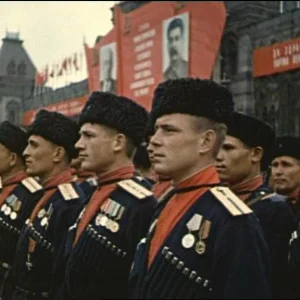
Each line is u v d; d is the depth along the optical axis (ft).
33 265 14.65
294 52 32.81
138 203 11.93
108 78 64.95
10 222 17.08
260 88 38.06
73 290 12.11
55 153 15.56
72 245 12.53
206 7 62.85
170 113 9.52
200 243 8.98
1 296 16.24
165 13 64.03
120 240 11.85
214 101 9.53
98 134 12.48
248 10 67.05
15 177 18.10
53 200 14.83
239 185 14.05
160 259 9.23
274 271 12.55
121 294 11.85
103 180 12.64
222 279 8.77
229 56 61.62
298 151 16.15
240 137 13.80
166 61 63.21
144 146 23.21
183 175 9.61
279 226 12.91
